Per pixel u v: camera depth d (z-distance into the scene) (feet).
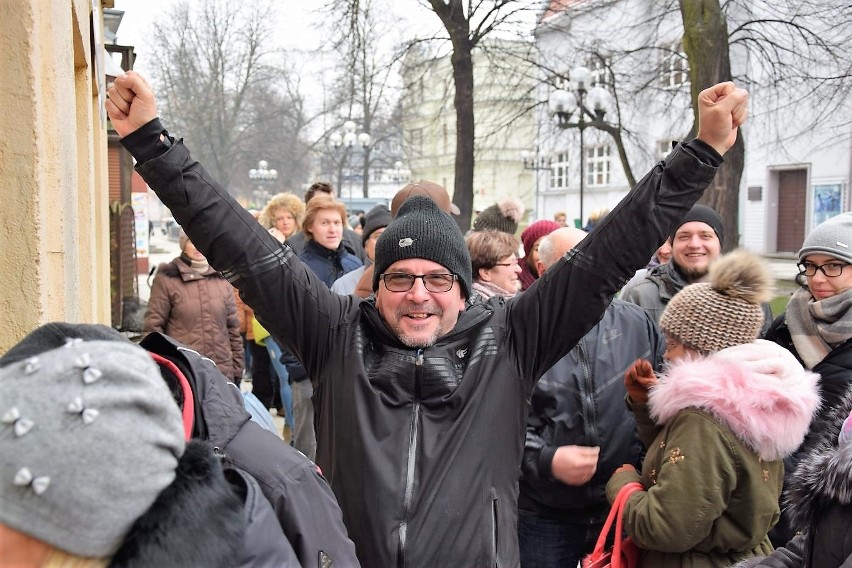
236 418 4.33
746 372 6.73
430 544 5.80
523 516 9.04
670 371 7.24
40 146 5.48
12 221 5.40
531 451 8.61
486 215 15.26
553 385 8.70
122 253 30.35
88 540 2.79
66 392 2.77
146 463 2.90
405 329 6.27
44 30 6.19
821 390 8.66
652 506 6.81
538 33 65.57
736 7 54.80
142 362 3.05
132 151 5.92
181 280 16.30
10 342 5.45
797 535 5.99
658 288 12.18
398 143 117.50
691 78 41.19
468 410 6.14
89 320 10.75
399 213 6.73
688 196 6.25
